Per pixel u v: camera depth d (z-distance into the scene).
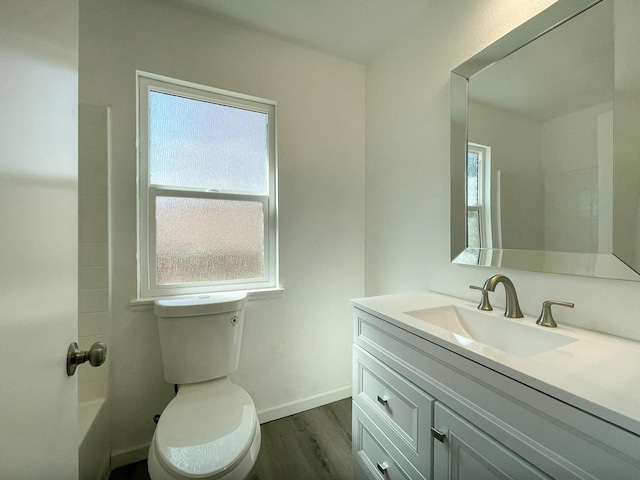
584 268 0.87
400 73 1.64
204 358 1.34
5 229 0.37
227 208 1.66
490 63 1.13
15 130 0.40
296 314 1.77
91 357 0.62
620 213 0.79
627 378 0.58
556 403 0.54
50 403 0.51
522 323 0.95
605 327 0.84
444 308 1.17
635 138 0.76
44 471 0.48
